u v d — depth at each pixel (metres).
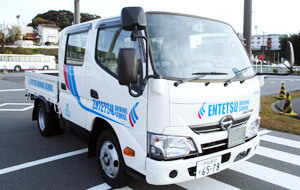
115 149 3.38
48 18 88.06
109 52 3.35
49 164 4.35
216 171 2.98
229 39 3.71
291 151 5.17
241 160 3.33
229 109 3.03
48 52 56.97
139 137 2.83
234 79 3.14
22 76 25.22
